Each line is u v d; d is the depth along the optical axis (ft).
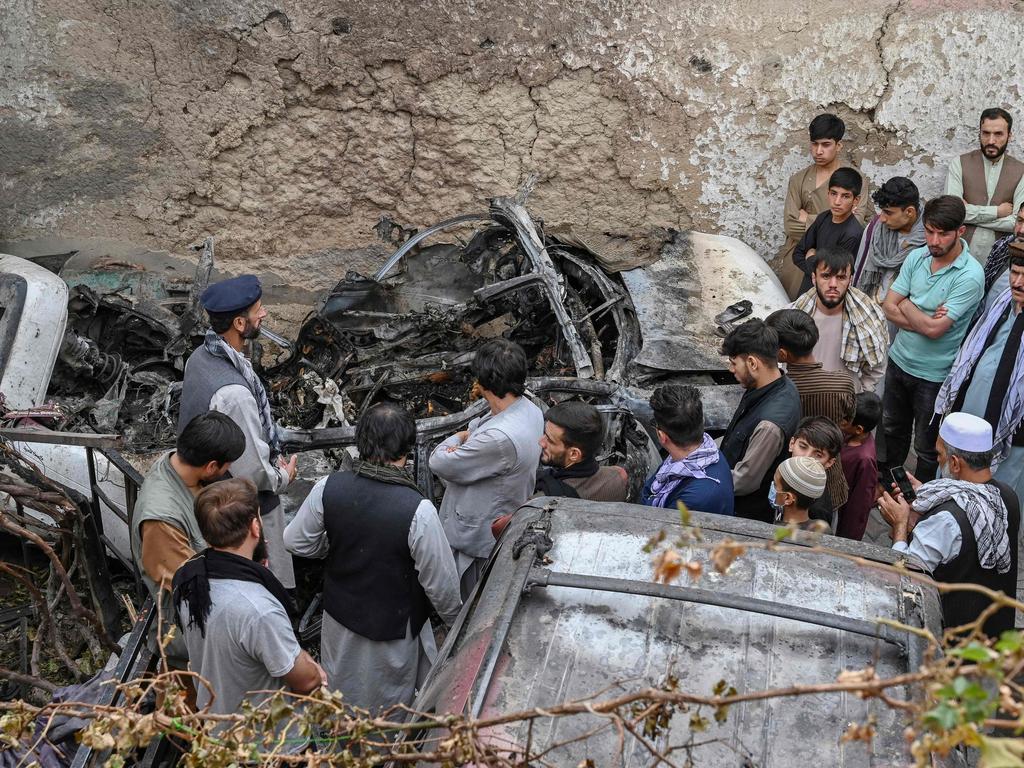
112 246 24.88
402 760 6.89
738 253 21.12
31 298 18.10
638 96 24.25
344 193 25.16
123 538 16.08
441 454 13.53
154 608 12.19
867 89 23.70
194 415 13.30
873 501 14.96
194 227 25.07
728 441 14.55
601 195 25.07
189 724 7.44
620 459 16.25
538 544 9.84
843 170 20.98
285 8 23.54
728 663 8.57
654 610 9.07
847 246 21.30
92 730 7.07
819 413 15.03
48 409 15.80
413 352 18.70
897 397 19.99
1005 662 5.12
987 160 21.91
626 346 18.76
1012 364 16.70
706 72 23.98
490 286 17.79
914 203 20.26
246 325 13.53
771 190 24.66
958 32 23.11
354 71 24.07
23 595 16.17
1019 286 16.24
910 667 8.35
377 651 12.20
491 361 13.24
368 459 12.03
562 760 7.79
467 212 25.31
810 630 8.85
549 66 24.12
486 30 23.85
